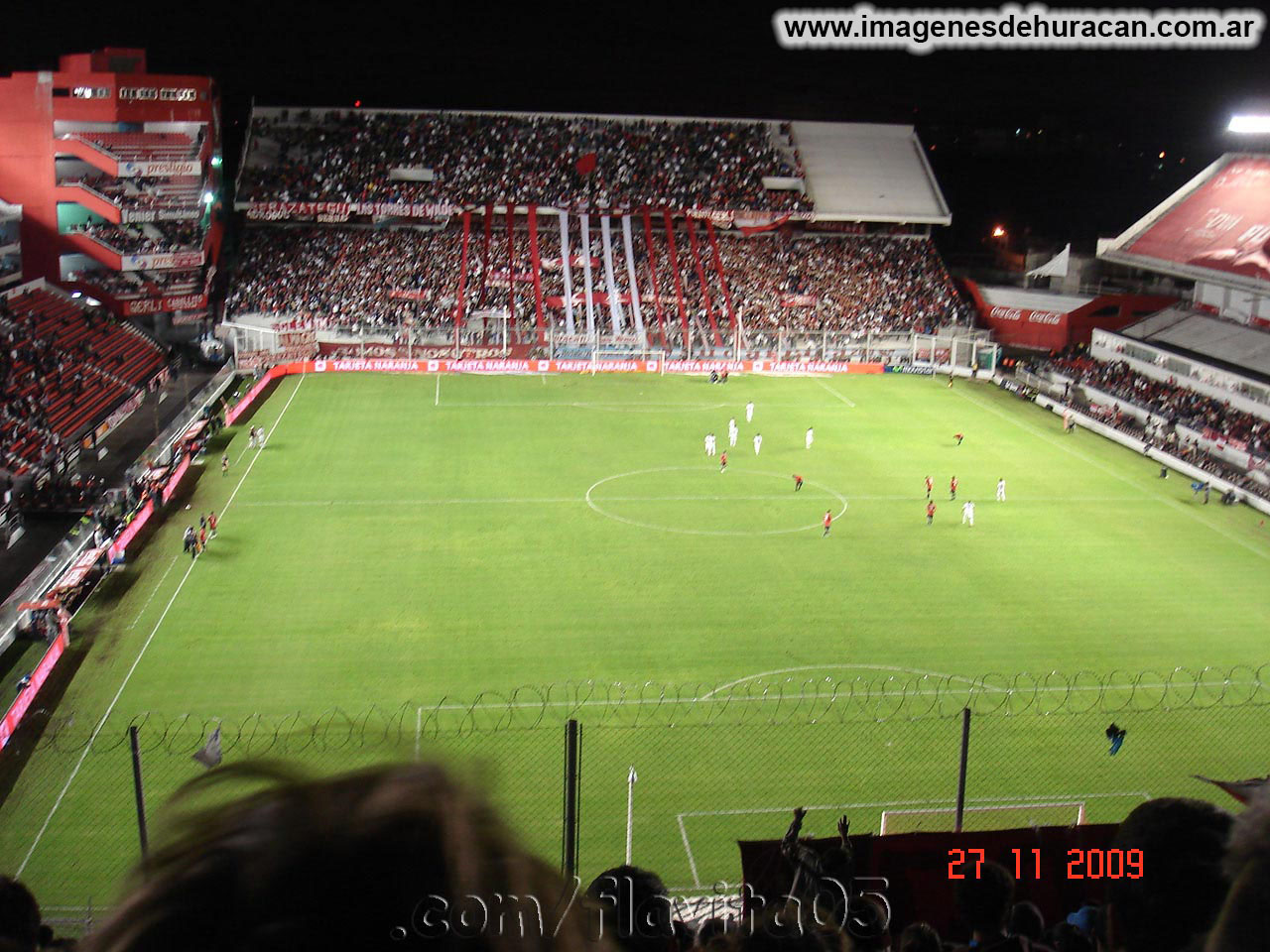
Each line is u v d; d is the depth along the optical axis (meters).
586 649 45.03
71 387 77.12
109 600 49.34
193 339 105.50
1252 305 93.56
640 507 64.44
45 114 91.25
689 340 110.19
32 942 4.39
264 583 51.66
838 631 47.25
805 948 6.25
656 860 30.97
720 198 122.12
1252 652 46.12
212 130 106.00
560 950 2.30
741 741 37.66
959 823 24.41
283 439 77.56
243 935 2.04
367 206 114.75
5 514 56.66
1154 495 69.94
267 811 2.18
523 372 103.81
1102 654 45.38
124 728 37.94
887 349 110.81
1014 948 8.92
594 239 118.75
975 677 42.94
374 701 40.19
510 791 33.91
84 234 93.06
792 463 74.81
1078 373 97.38
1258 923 2.85
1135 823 4.57
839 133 132.00
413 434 80.00
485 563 54.81
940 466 75.06
